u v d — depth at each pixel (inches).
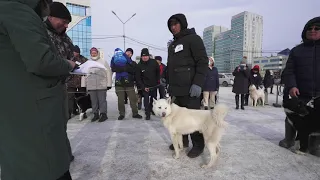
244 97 313.3
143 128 186.2
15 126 46.3
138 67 224.2
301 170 105.4
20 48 44.4
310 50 121.9
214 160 108.3
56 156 51.2
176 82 124.3
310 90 121.1
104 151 129.9
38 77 48.8
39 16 55.0
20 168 46.7
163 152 129.3
